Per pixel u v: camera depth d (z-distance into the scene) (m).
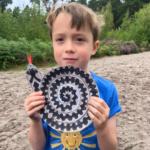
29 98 1.11
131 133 2.88
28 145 2.65
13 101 4.36
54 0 12.91
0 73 7.66
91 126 1.35
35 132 1.29
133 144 2.58
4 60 8.45
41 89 1.14
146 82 5.64
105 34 22.42
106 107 1.09
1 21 10.70
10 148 2.58
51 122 1.12
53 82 1.16
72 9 1.27
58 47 1.27
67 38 1.23
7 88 5.43
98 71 7.63
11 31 11.27
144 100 4.19
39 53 9.75
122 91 4.86
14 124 3.25
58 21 1.25
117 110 1.42
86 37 1.25
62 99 1.15
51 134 1.40
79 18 1.21
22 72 7.86
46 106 1.13
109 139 1.17
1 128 3.11
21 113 3.70
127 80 5.96
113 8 43.97
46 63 10.13
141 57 12.42
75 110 1.13
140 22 21.42
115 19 44.59
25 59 9.30
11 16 11.96
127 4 40.59
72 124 1.11
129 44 17.38
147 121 3.24
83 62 1.25
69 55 1.21
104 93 1.44
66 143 1.33
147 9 22.27
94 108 1.05
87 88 1.13
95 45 1.51
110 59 12.47
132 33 21.30
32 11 12.87
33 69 1.16
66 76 1.16
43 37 12.63
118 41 18.55
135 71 7.30
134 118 3.36
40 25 12.98
